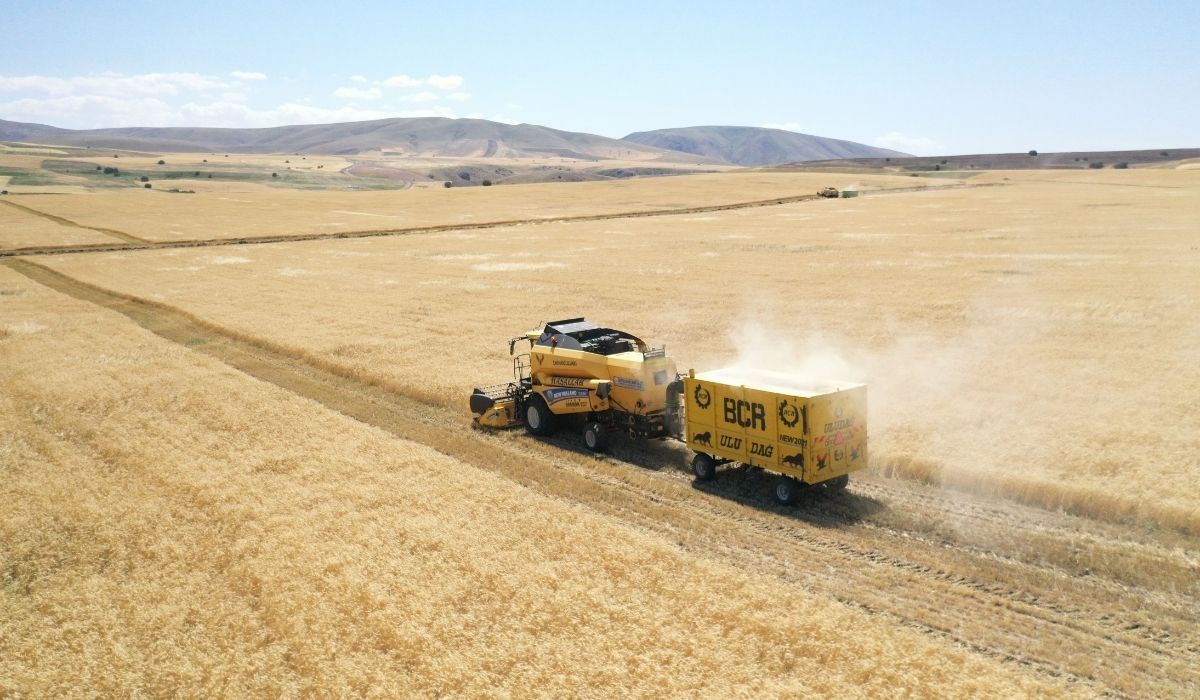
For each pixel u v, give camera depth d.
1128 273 43.78
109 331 37.06
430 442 20.84
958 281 43.78
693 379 17.47
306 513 15.50
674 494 16.98
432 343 33.00
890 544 14.33
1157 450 17.64
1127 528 14.56
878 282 44.62
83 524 15.47
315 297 45.94
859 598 12.41
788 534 14.85
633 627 11.28
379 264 59.91
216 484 17.25
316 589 12.64
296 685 10.32
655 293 43.53
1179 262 47.06
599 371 19.84
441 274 54.16
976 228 71.12
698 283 46.47
